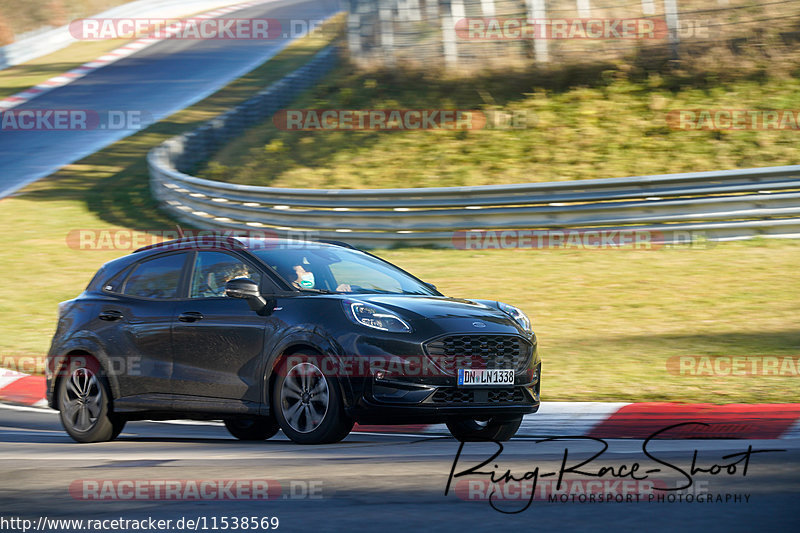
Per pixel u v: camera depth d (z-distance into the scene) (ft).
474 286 156.46
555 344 122.83
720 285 146.51
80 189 274.57
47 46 556.51
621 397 97.55
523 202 182.19
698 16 260.42
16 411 110.01
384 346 73.92
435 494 53.06
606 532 43.62
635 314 135.33
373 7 290.97
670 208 173.58
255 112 312.71
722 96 224.74
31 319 157.48
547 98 239.91
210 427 99.91
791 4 256.11
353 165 229.86
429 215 187.62
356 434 89.51
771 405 91.04
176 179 235.81
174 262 87.40
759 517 46.57
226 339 79.97
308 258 85.56
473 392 76.13
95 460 69.51
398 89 266.98
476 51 268.82
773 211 168.25
